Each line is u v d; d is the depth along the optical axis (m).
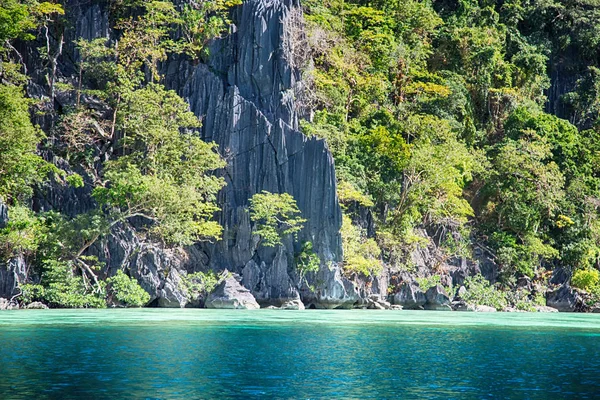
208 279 61.09
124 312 49.28
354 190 69.50
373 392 19.66
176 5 74.25
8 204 58.59
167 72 71.75
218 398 18.38
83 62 68.94
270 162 66.50
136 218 62.72
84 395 18.42
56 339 30.00
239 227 64.19
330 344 30.22
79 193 62.44
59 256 56.69
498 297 70.56
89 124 66.38
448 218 76.44
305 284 63.38
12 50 68.69
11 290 54.09
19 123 57.38
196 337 31.66
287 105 70.31
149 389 19.36
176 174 63.69
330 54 79.50
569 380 21.89
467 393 19.66
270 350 27.70
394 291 67.81
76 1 72.94
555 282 76.06
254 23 71.06
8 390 18.94
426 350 28.89
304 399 18.50
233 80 70.81
